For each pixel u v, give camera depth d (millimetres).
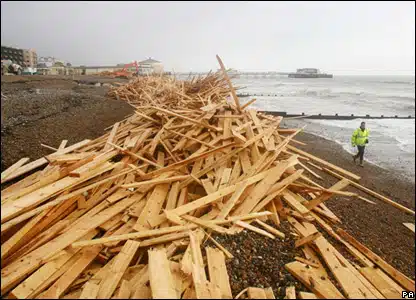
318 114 25359
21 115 11773
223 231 3732
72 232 3504
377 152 13984
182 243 3463
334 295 2939
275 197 4816
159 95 12852
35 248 3209
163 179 4824
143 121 8438
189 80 14609
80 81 37812
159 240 3549
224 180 4938
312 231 4160
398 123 22094
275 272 3316
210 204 4477
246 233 3811
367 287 3150
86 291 2734
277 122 7438
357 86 92875
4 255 2918
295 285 3152
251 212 4293
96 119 12070
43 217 3557
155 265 2859
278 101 36875
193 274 2840
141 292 2703
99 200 4441
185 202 4812
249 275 3221
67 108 14195
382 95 52562
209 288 2711
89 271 3217
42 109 13328
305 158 6340
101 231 3965
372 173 10773
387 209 7312
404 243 5715
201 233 3697
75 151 7121
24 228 3223
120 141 7258
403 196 8703
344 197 7309
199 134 6859
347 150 13891
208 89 12602
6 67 51969
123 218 4086
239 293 2926
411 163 12320
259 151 6199
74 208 4203
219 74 13859
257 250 3600
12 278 2703
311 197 5699
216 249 3451
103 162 4699
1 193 4883
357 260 3820
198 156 5480
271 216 4367
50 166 5391
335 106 32500
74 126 10594
